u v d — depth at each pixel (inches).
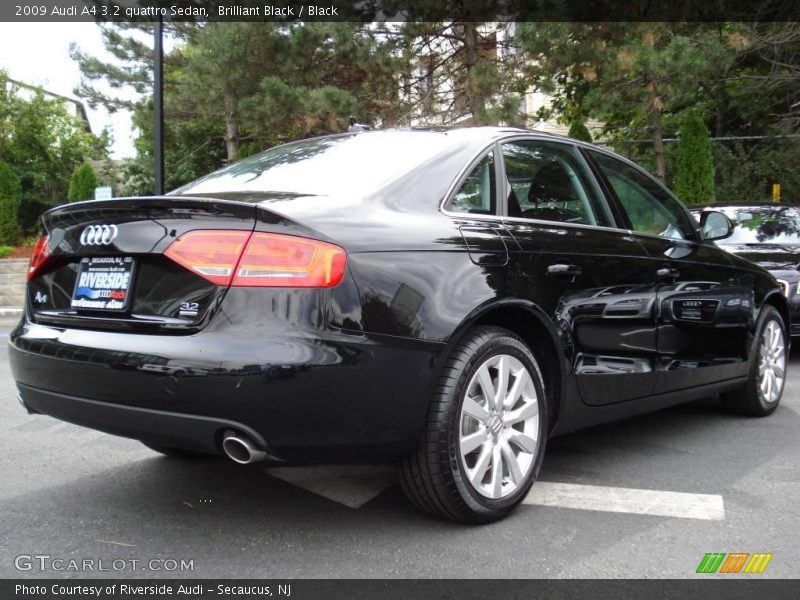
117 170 927.7
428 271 108.9
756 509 124.4
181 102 620.7
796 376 249.1
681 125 637.3
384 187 117.2
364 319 100.6
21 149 831.7
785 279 261.7
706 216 182.2
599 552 107.3
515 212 131.8
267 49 544.7
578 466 148.3
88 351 105.3
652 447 162.6
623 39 496.7
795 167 644.7
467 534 113.7
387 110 565.0
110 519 122.0
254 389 94.8
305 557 106.3
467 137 133.6
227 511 125.0
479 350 113.0
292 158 140.6
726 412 194.9
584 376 132.9
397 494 132.4
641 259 150.5
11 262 586.6
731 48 527.2
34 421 191.3
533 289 123.5
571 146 152.3
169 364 97.4
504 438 118.3
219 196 118.3
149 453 160.6
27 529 118.0
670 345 156.9
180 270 102.6
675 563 103.9
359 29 519.5
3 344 350.0
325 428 98.6
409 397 104.2
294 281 98.2
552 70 497.0
